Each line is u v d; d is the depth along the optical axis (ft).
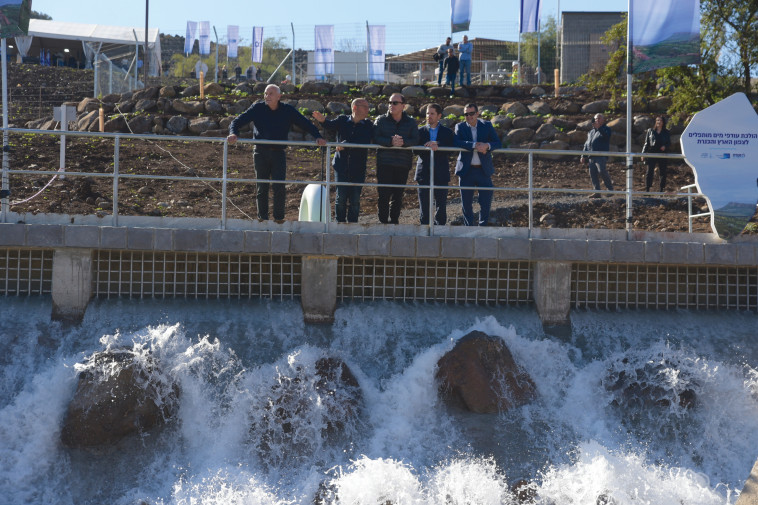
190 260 28.02
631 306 29.99
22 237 26.02
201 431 24.48
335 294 27.99
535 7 87.04
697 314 29.86
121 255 27.53
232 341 26.68
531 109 69.00
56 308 26.63
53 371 24.75
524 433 25.18
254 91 74.90
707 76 57.47
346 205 31.19
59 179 47.29
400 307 28.63
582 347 28.32
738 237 30.94
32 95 89.81
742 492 22.71
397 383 26.09
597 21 96.17
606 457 24.04
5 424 23.30
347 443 24.40
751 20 56.08
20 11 30.01
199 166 54.08
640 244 28.73
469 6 78.48
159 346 25.58
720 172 31.01
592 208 46.60
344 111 68.85
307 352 26.37
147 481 23.12
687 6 32.42
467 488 23.07
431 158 29.81
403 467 23.21
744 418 26.12
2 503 22.02
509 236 29.48
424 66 119.24
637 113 66.90
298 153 60.85
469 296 29.37
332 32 90.22
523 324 28.68
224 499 22.47
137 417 23.71
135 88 86.89
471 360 25.68
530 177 30.07
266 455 24.06
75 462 23.13
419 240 27.71
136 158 54.60
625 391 26.27
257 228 28.48
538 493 23.29
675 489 23.54
